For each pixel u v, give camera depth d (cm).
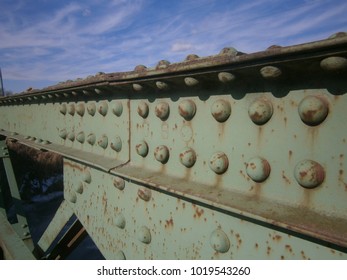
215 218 157
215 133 154
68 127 307
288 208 124
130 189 216
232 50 143
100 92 230
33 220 1695
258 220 136
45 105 363
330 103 112
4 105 562
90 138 259
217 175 155
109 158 237
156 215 194
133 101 208
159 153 180
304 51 102
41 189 2005
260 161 132
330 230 108
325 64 100
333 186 113
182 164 173
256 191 138
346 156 110
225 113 146
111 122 235
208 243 160
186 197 157
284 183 127
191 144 167
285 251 128
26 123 443
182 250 176
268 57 112
